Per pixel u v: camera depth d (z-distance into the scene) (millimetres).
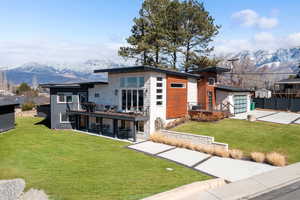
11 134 20469
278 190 8211
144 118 17703
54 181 9227
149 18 28453
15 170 10648
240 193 7836
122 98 20422
